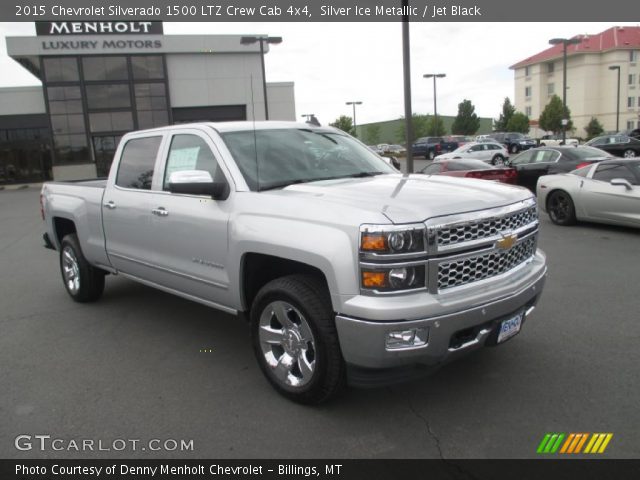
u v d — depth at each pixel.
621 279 6.26
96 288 5.96
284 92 35.69
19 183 34.78
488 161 30.16
